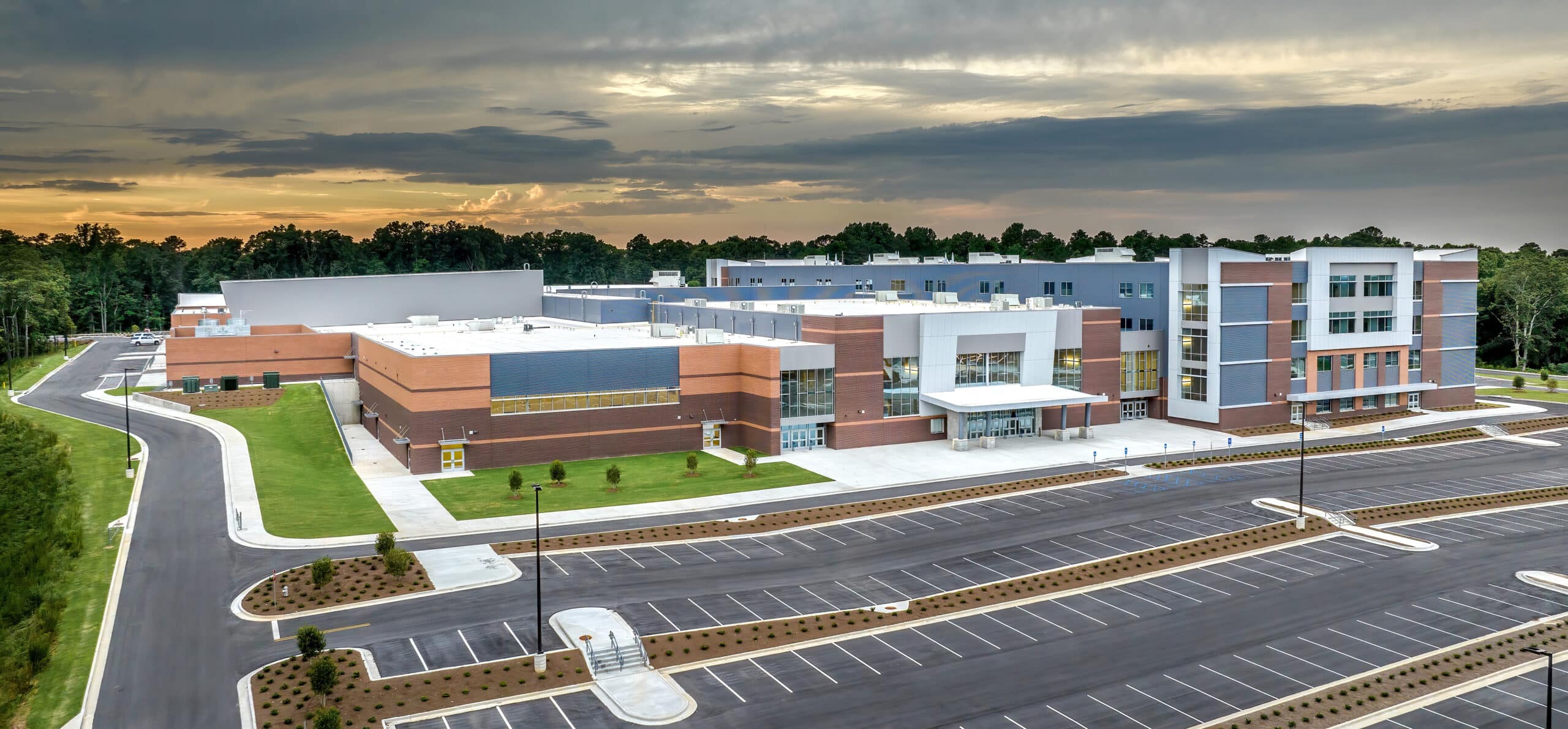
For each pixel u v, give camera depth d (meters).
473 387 80.31
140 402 101.31
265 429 90.56
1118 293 113.44
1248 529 65.31
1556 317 167.25
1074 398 93.69
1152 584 55.53
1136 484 78.19
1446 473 82.75
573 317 133.00
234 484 73.19
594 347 88.69
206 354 107.88
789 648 46.69
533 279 139.75
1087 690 42.22
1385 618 50.28
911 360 93.62
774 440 87.31
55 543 59.69
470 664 44.19
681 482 77.06
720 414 90.62
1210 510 70.38
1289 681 43.03
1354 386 109.75
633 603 51.84
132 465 77.06
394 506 69.56
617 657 44.69
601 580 55.22
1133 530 65.38
